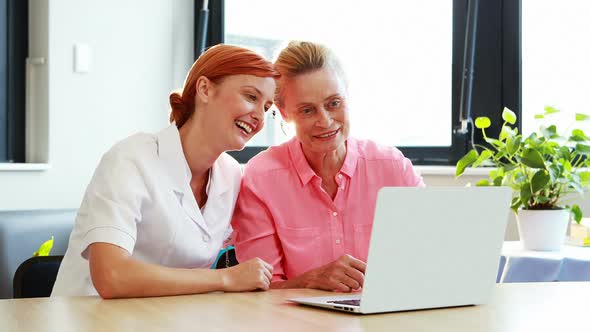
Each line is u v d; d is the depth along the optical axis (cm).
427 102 335
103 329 104
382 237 121
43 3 340
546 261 216
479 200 132
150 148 169
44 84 340
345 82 191
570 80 301
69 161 344
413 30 337
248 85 170
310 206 199
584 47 297
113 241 147
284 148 206
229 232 201
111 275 139
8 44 342
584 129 296
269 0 379
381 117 346
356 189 201
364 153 205
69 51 344
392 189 122
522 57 315
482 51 323
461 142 326
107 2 355
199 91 171
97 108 353
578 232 251
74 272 170
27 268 193
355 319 117
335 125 189
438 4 330
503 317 121
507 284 159
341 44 355
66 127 343
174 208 169
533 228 234
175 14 382
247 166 202
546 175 234
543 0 308
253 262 151
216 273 147
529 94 314
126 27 362
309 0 365
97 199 155
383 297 122
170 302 132
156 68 374
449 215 129
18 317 114
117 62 360
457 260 131
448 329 110
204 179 181
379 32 345
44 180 336
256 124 173
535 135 248
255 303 132
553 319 119
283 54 189
